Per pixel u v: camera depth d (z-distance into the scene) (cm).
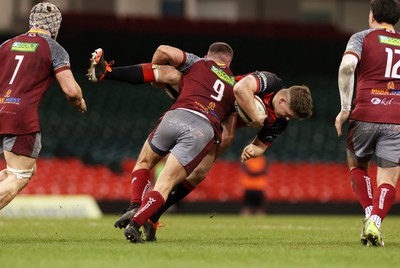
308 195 8538
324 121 11062
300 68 11869
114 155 9112
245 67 11681
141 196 2691
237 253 2289
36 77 2584
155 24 11094
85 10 11325
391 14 2744
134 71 2697
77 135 9775
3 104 2558
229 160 9475
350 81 2669
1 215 6316
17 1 10456
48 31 2656
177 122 2616
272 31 11612
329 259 2156
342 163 9800
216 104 2666
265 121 2748
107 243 2658
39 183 7831
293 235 3512
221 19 12544
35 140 2580
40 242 2725
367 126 2675
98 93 10806
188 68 2723
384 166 2670
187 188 2823
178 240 2958
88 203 6706
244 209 7494
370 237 2583
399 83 2683
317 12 13212
